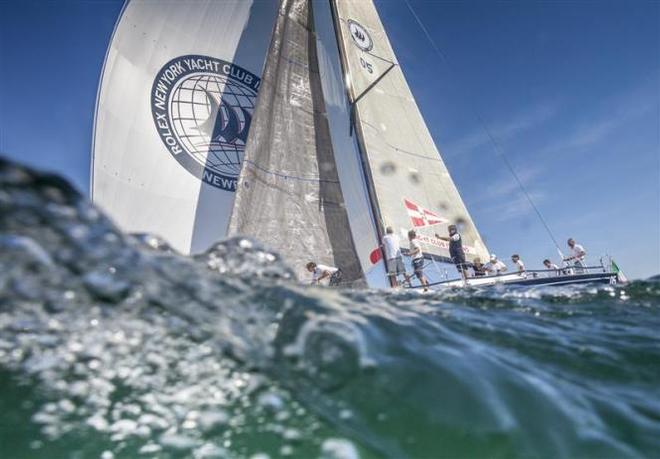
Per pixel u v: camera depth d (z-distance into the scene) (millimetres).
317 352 1878
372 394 1676
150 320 1848
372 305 2574
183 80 14102
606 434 1569
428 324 2410
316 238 10797
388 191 13148
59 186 1747
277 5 16344
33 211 1661
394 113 15273
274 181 10703
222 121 14273
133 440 1510
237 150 14211
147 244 2283
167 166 13281
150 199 12961
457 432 1508
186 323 1876
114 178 12750
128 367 1732
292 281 2660
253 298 2156
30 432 1527
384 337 2094
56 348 1736
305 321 2086
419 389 1713
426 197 14227
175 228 13031
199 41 14664
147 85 13570
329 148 12250
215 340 1843
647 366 2152
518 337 2447
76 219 1765
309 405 1627
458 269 10609
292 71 12445
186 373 1717
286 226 10484
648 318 2857
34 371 1691
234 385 1693
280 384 1707
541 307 3098
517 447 1461
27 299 1696
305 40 13328
